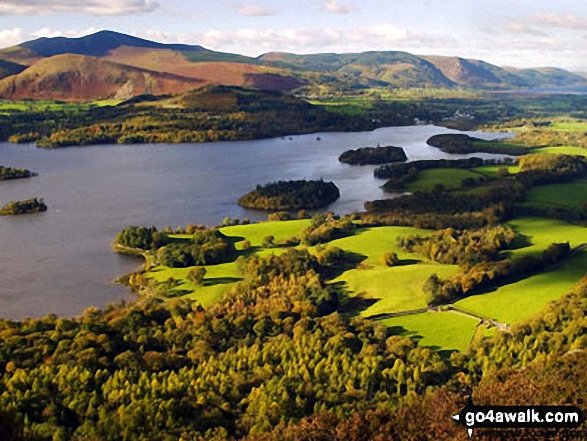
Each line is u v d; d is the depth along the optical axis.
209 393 118.88
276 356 135.75
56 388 117.75
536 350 131.62
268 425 106.69
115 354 138.38
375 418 96.12
